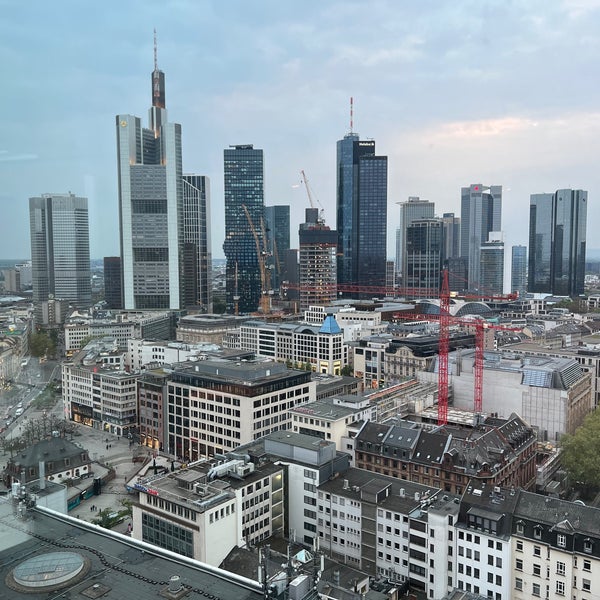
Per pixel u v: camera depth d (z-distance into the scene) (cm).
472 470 18438
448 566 14625
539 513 13938
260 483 16150
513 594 14000
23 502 11056
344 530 16200
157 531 15162
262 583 8519
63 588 8406
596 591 12888
